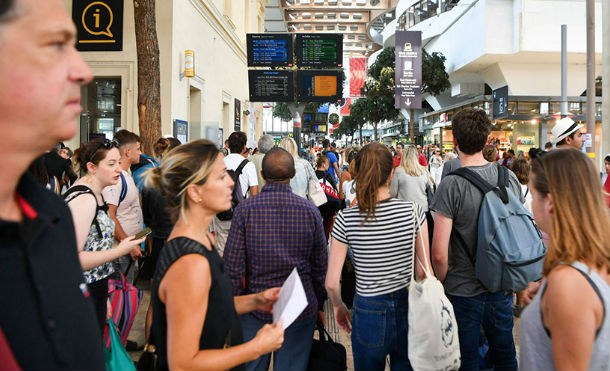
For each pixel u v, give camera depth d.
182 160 1.36
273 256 2.34
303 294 1.42
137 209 3.58
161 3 8.74
